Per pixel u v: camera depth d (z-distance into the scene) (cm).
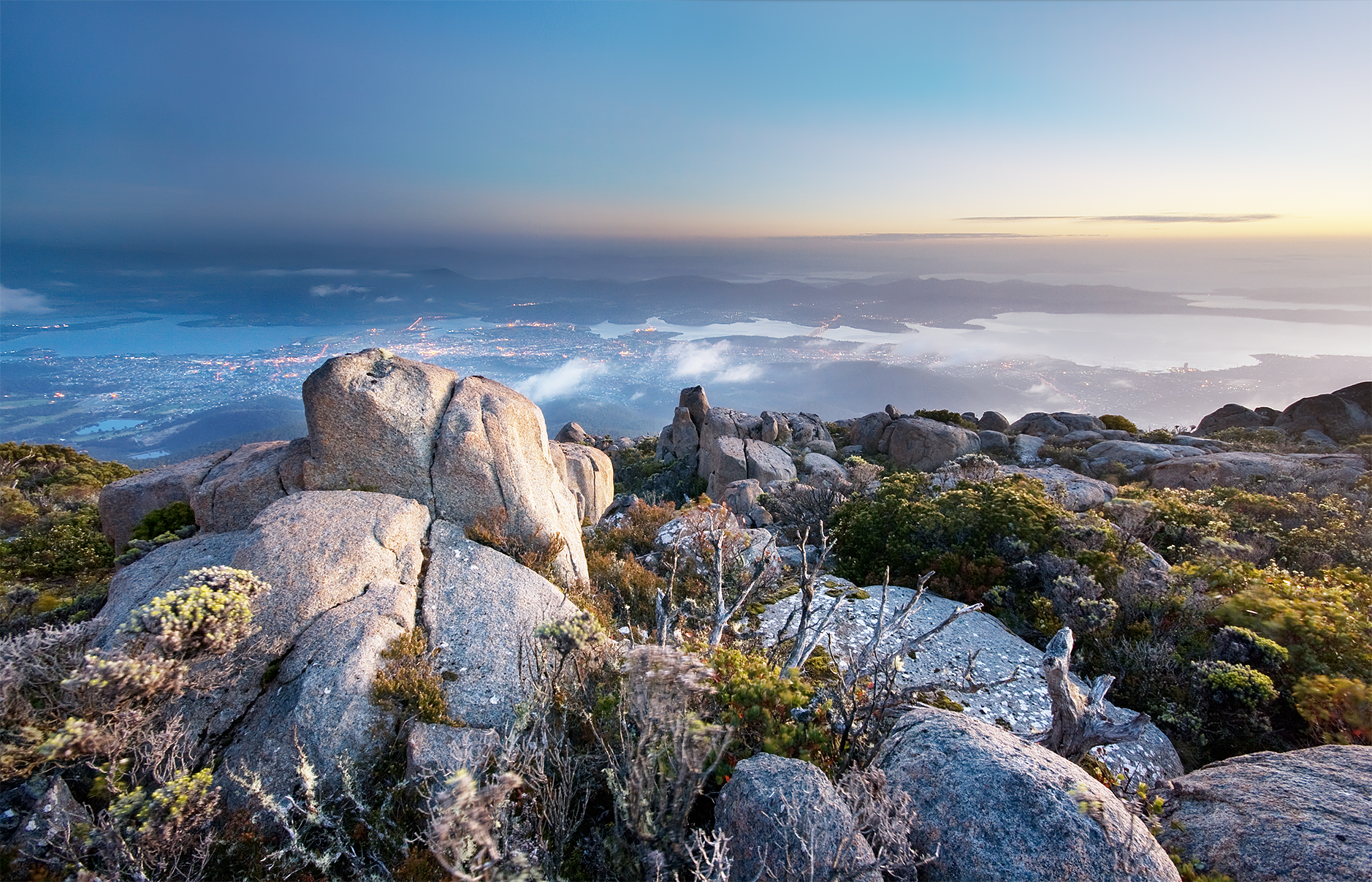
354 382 1080
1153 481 2670
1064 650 592
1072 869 378
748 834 414
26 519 2102
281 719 586
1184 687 801
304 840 493
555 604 873
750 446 3534
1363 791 461
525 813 459
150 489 1222
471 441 1102
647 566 1287
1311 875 404
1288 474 2273
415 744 561
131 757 488
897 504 1380
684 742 424
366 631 694
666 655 450
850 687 664
